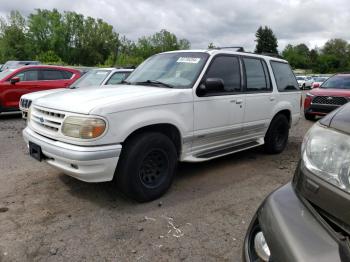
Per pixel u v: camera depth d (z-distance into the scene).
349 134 1.64
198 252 2.86
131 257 2.77
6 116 10.88
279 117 5.83
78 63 79.44
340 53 109.19
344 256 1.45
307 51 111.38
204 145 4.52
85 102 3.42
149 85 4.40
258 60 5.45
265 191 4.23
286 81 6.09
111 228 3.22
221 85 4.20
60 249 2.86
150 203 3.78
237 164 5.38
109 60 70.75
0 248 2.86
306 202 1.75
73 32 78.56
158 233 3.14
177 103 3.94
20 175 4.66
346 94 10.04
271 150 5.91
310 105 10.82
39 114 3.83
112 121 3.32
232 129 4.82
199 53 4.65
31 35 74.12
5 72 10.73
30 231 3.14
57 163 3.51
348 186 1.54
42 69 10.76
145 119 3.57
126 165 3.51
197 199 3.93
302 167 1.83
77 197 3.92
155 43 86.00
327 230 1.57
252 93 5.11
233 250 2.90
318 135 1.79
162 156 3.85
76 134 3.26
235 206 3.76
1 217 3.40
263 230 1.82
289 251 1.59
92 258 2.74
